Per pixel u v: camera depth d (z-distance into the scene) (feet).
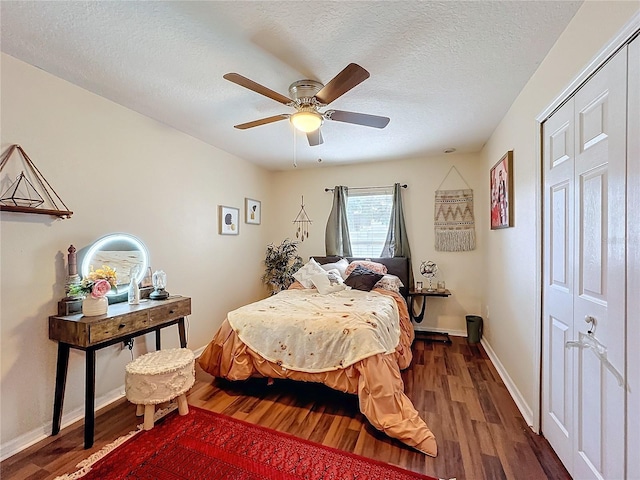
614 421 4.10
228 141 11.53
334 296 10.73
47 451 6.03
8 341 6.09
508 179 8.43
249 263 14.51
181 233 10.44
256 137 11.08
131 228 8.66
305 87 7.02
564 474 5.31
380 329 7.65
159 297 8.50
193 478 5.34
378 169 14.78
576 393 5.06
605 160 4.24
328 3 4.72
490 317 11.18
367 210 14.94
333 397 8.06
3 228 6.05
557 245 5.75
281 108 8.61
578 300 4.98
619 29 3.80
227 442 6.24
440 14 4.97
